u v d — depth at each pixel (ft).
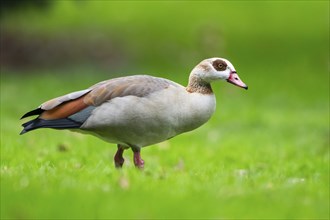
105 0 134.10
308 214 27.22
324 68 99.09
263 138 59.47
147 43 111.45
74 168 34.58
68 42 107.14
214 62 34.42
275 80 94.43
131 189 28.55
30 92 82.48
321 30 117.08
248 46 110.01
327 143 54.70
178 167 38.99
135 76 33.37
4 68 98.84
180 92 33.14
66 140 51.08
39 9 90.58
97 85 32.91
